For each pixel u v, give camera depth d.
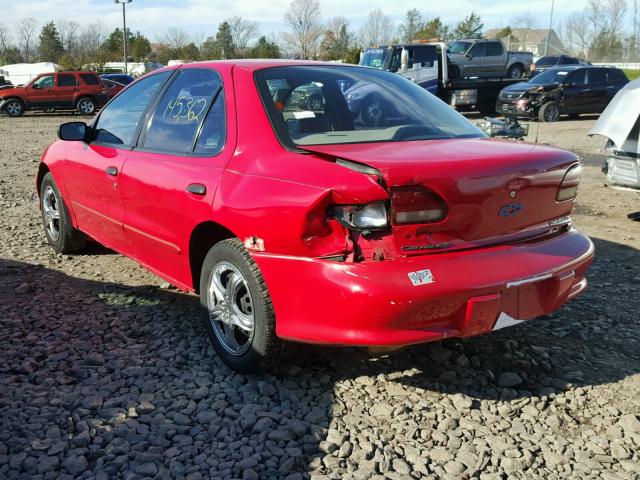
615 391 3.23
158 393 3.10
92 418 2.87
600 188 8.79
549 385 3.27
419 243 2.74
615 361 3.55
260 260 2.96
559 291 3.04
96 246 5.60
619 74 20.84
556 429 2.90
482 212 2.85
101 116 4.74
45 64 50.62
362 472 2.54
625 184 6.82
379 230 2.70
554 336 3.86
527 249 3.00
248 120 3.30
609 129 6.57
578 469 2.61
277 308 2.96
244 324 3.23
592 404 3.11
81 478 2.46
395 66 21.70
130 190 3.99
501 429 2.88
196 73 3.88
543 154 3.06
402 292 2.64
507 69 26.28
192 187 3.37
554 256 3.05
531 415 3.00
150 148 3.97
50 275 4.90
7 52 78.38
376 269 2.67
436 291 2.68
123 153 4.18
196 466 2.55
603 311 4.24
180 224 3.52
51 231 5.52
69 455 2.60
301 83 3.50
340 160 2.81
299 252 2.81
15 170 10.73
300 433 2.79
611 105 6.66
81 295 4.46
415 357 3.53
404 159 2.75
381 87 3.75
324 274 2.74
